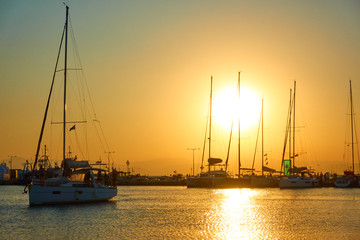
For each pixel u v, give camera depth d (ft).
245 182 362.12
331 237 113.91
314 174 410.52
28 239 110.22
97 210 165.78
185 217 150.30
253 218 148.56
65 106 195.83
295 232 120.98
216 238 112.37
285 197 248.73
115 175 209.67
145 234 117.19
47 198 173.17
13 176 560.61
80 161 186.91
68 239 110.32
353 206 190.60
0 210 164.35
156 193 296.30
